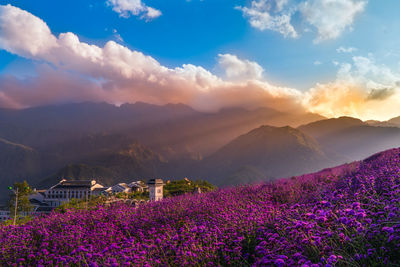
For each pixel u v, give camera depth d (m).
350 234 5.61
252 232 8.12
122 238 9.78
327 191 10.27
